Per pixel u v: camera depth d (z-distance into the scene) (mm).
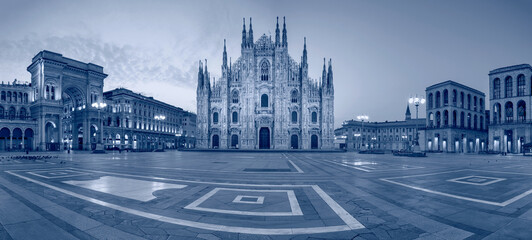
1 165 23344
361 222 6590
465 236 5664
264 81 82938
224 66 82938
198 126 82312
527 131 67312
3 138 68938
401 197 9469
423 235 5727
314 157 41719
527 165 25250
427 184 12508
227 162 28562
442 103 78750
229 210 7641
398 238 5555
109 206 8055
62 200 8844
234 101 83688
